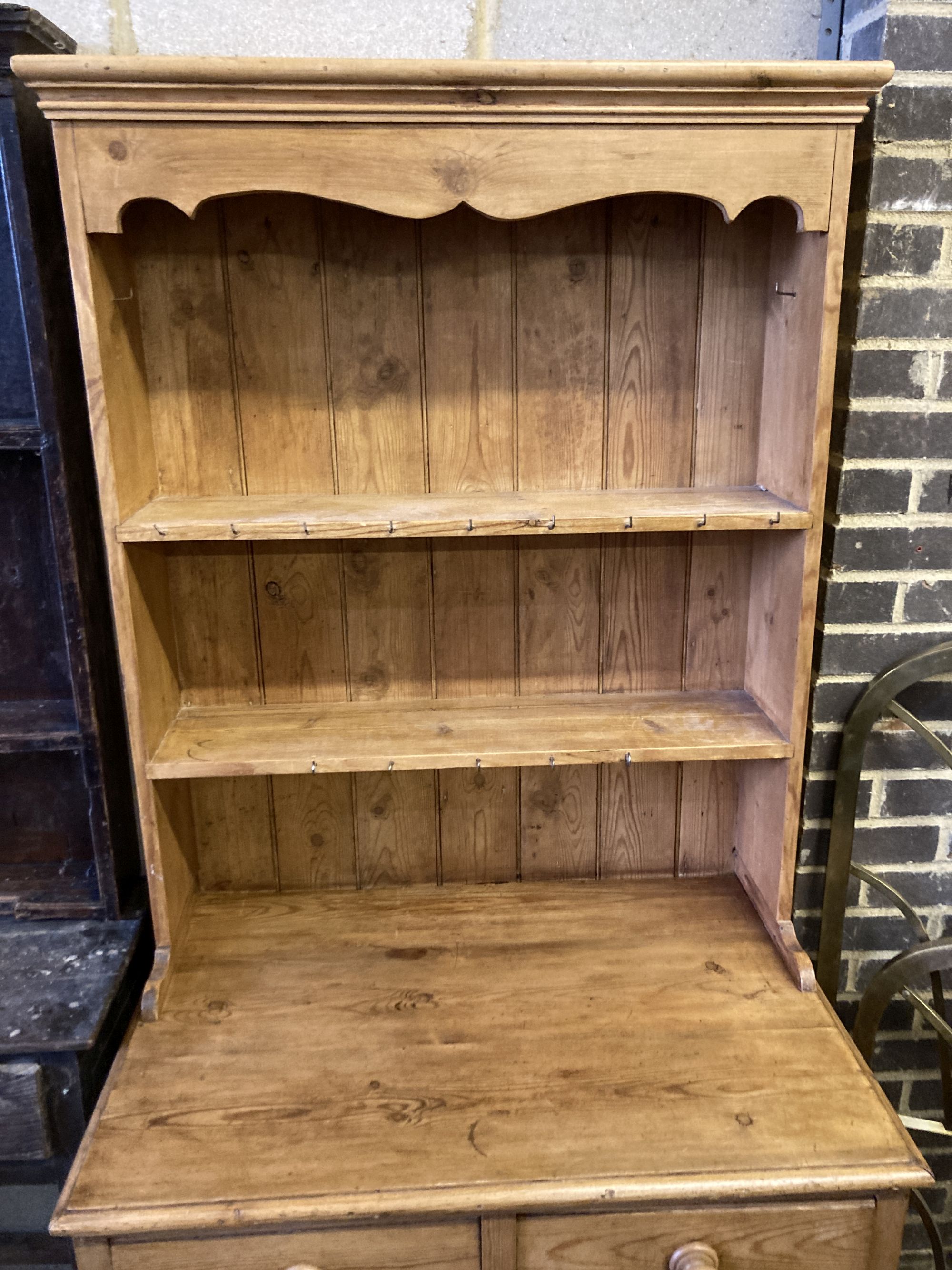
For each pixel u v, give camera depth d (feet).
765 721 5.23
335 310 4.98
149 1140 4.09
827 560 5.24
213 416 5.08
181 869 5.37
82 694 4.93
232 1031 4.69
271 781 5.67
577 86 3.95
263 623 5.41
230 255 4.87
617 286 5.03
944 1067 5.77
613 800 5.83
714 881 5.90
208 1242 3.93
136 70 3.78
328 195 4.09
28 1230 5.86
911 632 5.27
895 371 4.94
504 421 5.19
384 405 5.13
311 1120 4.18
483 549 5.37
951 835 5.64
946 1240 6.36
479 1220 3.99
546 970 5.10
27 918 5.25
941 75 4.60
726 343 5.15
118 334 4.50
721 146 4.14
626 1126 4.15
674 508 4.77
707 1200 4.00
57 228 4.74
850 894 5.69
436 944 5.32
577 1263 4.08
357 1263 4.01
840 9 4.99
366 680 5.55
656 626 5.57
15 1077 4.45
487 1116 4.20
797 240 4.63
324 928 5.47
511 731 5.13
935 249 4.80
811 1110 4.24
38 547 5.11
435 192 4.11
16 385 4.79
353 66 3.83
